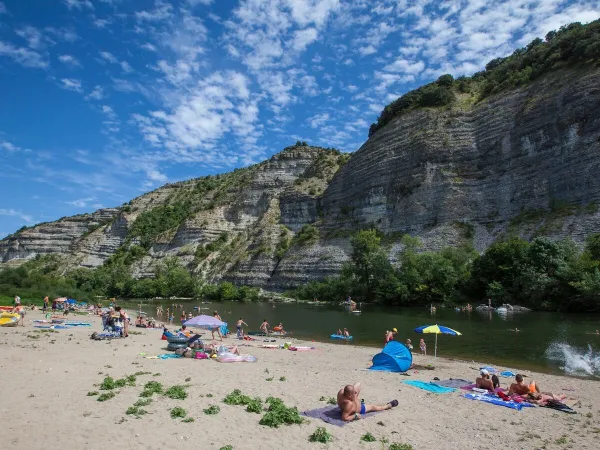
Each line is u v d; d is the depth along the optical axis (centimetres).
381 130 12312
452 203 9375
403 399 1683
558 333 3956
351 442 1167
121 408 1350
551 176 8025
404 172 10625
